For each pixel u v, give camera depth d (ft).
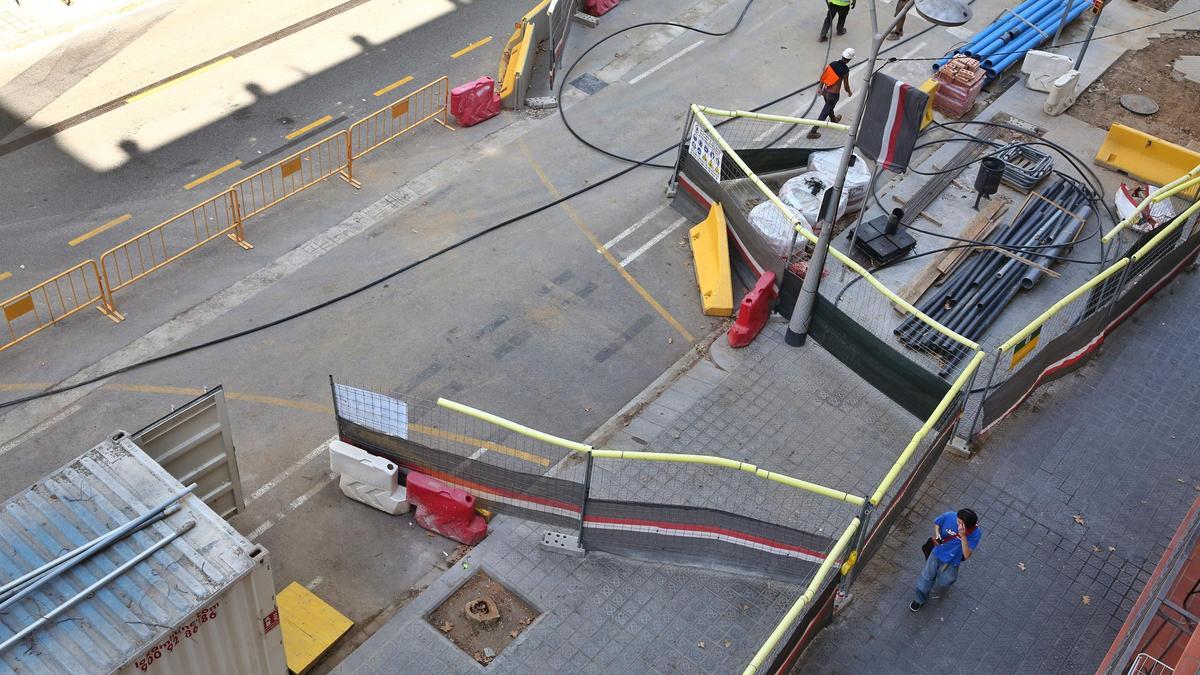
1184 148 61.57
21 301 44.37
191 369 46.24
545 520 40.42
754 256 51.29
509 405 46.01
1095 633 39.40
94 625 27.30
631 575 39.45
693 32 73.00
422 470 40.47
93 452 32.12
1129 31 77.51
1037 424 47.62
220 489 38.52
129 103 60.59
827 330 49.16
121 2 68.44
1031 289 54.39
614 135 62.90
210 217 54.13
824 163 59.06
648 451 44.47
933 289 53.83
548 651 36.68
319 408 45.09
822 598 35.12
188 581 28.58
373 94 63.87
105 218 53.31
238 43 66.39
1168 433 47.93
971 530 36.88
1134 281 50.75
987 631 38.96
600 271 53.42
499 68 66.74
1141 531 43.47
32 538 29.32
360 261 52.42
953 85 66.49
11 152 56.39
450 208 56.24
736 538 38.45
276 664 32.17
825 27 72.33
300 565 38.99
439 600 38.11
